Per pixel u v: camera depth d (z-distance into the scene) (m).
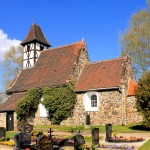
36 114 36.00
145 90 25.75
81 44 37.25
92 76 34.12
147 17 40.94
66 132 26.89
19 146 17.72
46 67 39.56
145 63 40.59
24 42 44.16
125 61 32.66
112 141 20.11
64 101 33.34
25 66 43.84
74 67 35.16
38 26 45.88
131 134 23.59
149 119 25.34
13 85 41.56
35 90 35.97
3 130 22.84
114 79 31.59
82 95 33.25
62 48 40.62
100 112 31.53
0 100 59.12
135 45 41.03
